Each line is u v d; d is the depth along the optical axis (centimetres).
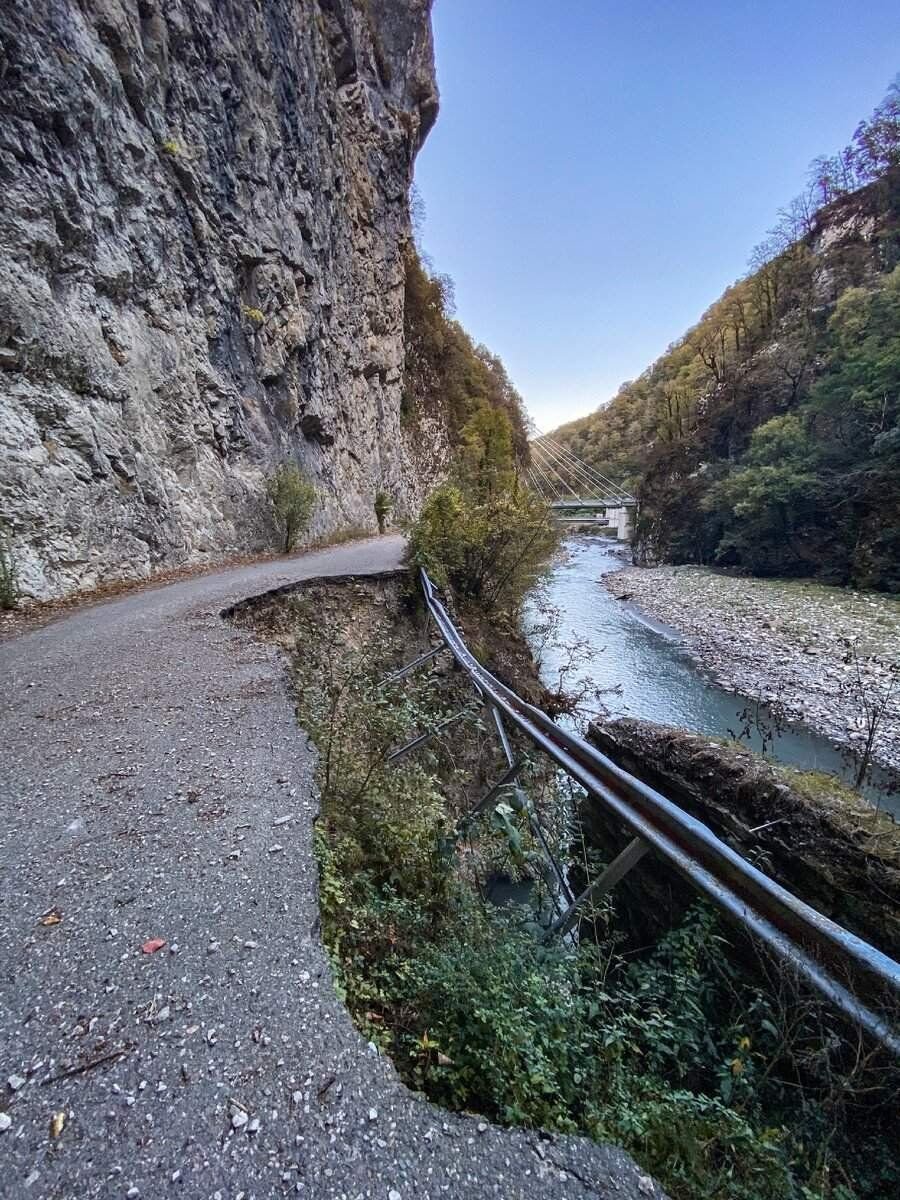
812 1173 152
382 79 2570
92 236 736
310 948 159
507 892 380
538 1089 139
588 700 1032
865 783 686
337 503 1827
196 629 506
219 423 1066
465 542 877
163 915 170
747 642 1694
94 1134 107
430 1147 110
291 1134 109
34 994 140
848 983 182
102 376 731
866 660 1284
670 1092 160
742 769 328
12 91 617
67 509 650
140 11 881
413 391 3338
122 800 236
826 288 3853
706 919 227
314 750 288
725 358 4719
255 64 1266
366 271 2284
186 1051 126
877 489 2323
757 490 2778
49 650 445
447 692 661
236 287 1177
